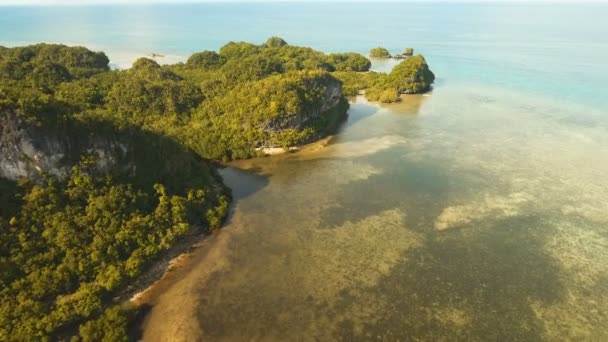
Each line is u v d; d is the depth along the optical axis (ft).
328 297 167.84
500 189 252.83
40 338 140.05
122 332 144.66
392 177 267.80
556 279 177.99
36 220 172.14
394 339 148.97
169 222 197.98
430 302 165.27
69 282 161.99
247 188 254.68
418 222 218.59
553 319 157.69
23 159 172.86
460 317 158.40
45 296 156.87
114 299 164.96
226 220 219.61
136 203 197.98
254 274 180.45
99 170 193.77
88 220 180.96
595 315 159.53
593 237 206.18
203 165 257.14
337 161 293.23
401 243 201.57
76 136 186.19
